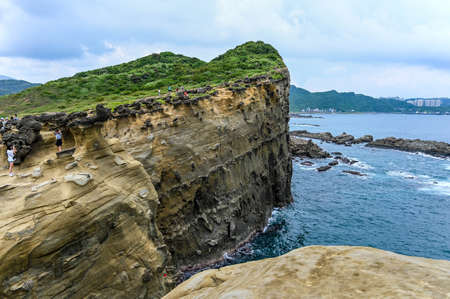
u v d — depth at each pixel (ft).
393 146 391.86
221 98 132.87
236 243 128.06
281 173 184.24
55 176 49.57
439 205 179.73
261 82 171.22
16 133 50.88
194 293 21.53
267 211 161.99
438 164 293.23
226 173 125.90
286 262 19.72
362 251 19.65
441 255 123.44
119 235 55.01
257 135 155.63
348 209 175.52
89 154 57.57
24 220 41.91
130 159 67.92
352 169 272.31
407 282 14.26
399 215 165.27
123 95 174.50
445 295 12.37
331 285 15.49
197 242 111.55
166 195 101.55
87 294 48.26
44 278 42.75
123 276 53.93
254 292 16.26
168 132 103.65
